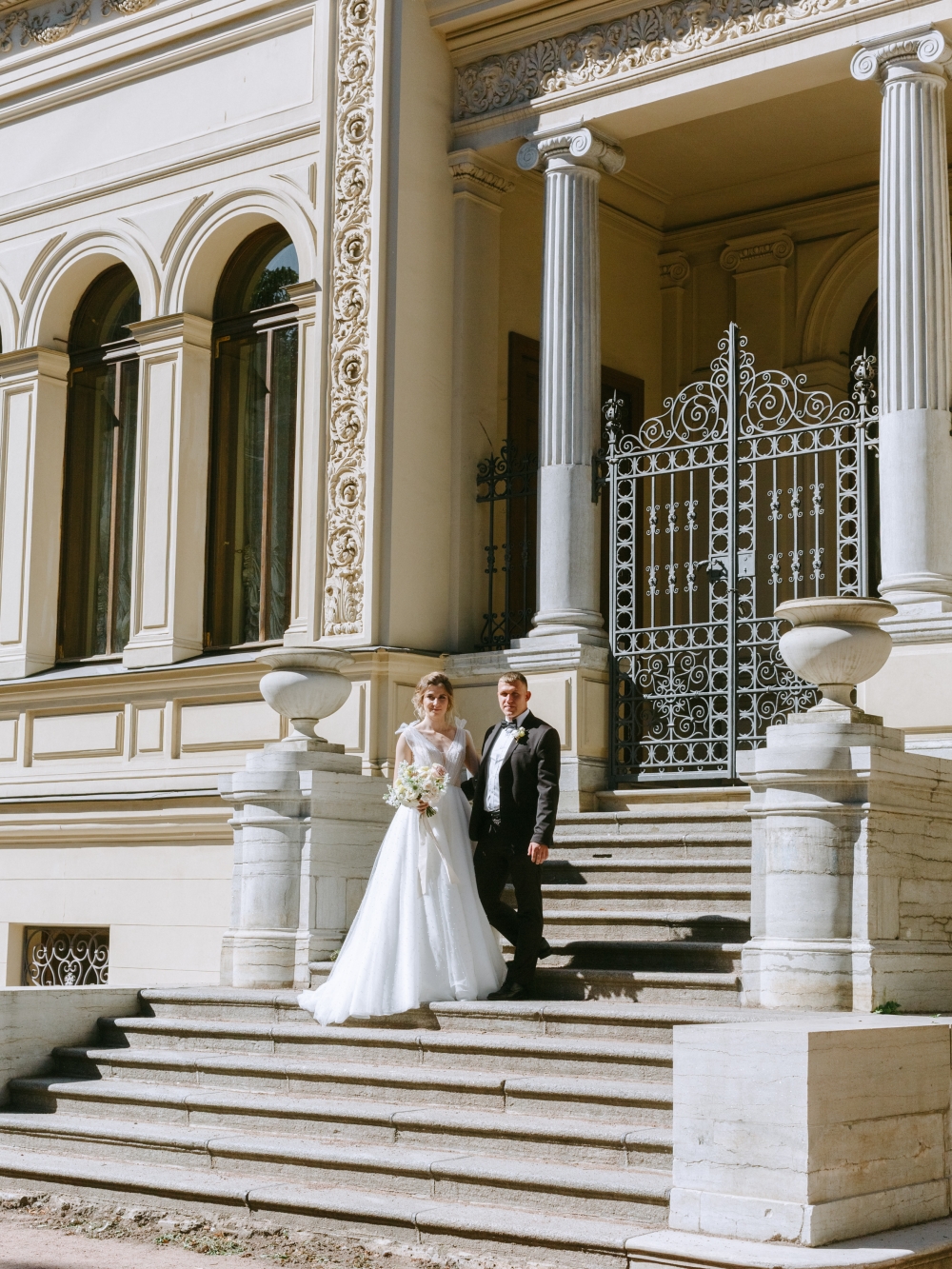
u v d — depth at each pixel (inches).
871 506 581.0
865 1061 254.5
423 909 358.0
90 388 607.2
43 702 577.9
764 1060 247.1
